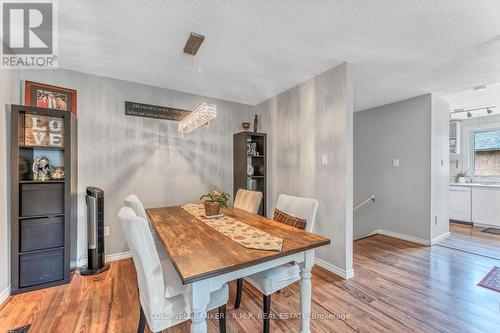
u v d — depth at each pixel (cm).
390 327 169
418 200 361
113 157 292
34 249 216
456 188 483
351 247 250
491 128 484
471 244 353
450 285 228
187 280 103
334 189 261
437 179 362
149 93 319
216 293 140
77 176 269
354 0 160
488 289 220
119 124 296
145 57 243
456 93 355
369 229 433
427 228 350
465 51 227
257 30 196
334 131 262
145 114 314
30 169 237
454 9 168
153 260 123
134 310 187
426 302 200
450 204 491
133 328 166
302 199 205
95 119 281
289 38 208
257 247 142
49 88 254
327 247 267
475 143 509
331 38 207
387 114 403
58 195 229
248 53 235
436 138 360
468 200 466
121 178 297
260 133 375
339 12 173
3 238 200
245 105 409
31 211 217
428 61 249
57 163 254
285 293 216
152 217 223
